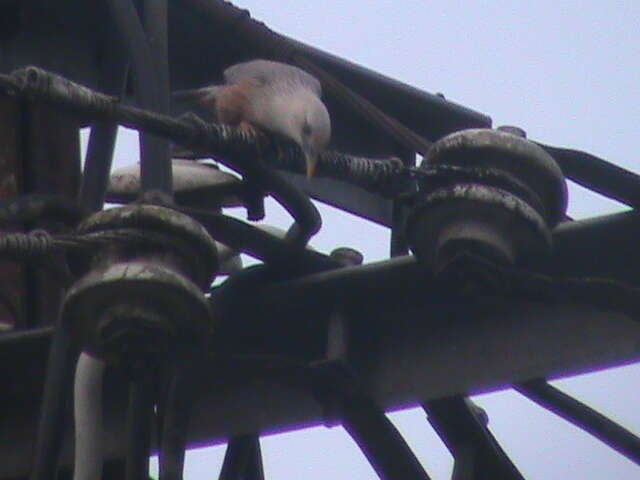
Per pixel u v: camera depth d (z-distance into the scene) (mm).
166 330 9477
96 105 9617
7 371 10945
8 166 12453
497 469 11266
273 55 11836
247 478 11773
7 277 12055
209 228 10586
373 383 10719
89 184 10969
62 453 11242
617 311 10031
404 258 10547
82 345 9766
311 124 10891
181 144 10133
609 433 10797
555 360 10523
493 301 10617
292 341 10852
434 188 10156
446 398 10922
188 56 12281
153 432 10930
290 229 10805
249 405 10992
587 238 10219
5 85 9445
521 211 9938
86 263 9742
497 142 10133
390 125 11375
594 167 10289
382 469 10922
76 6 12039
